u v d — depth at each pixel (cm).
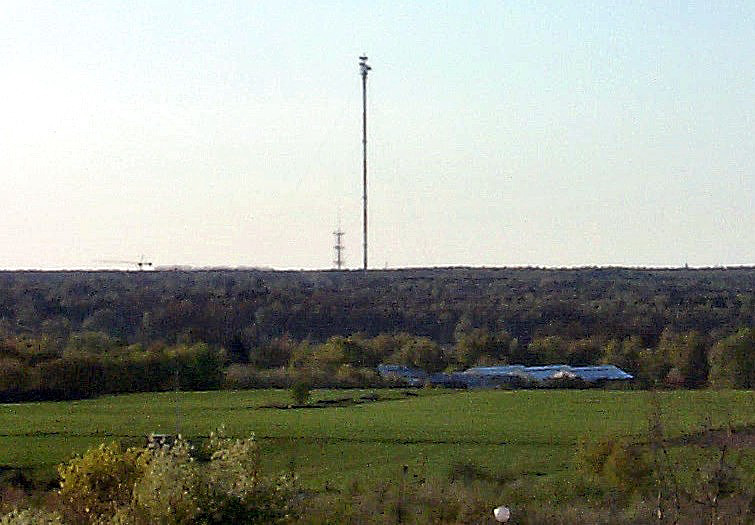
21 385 8594
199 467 3194
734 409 5228
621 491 4747
